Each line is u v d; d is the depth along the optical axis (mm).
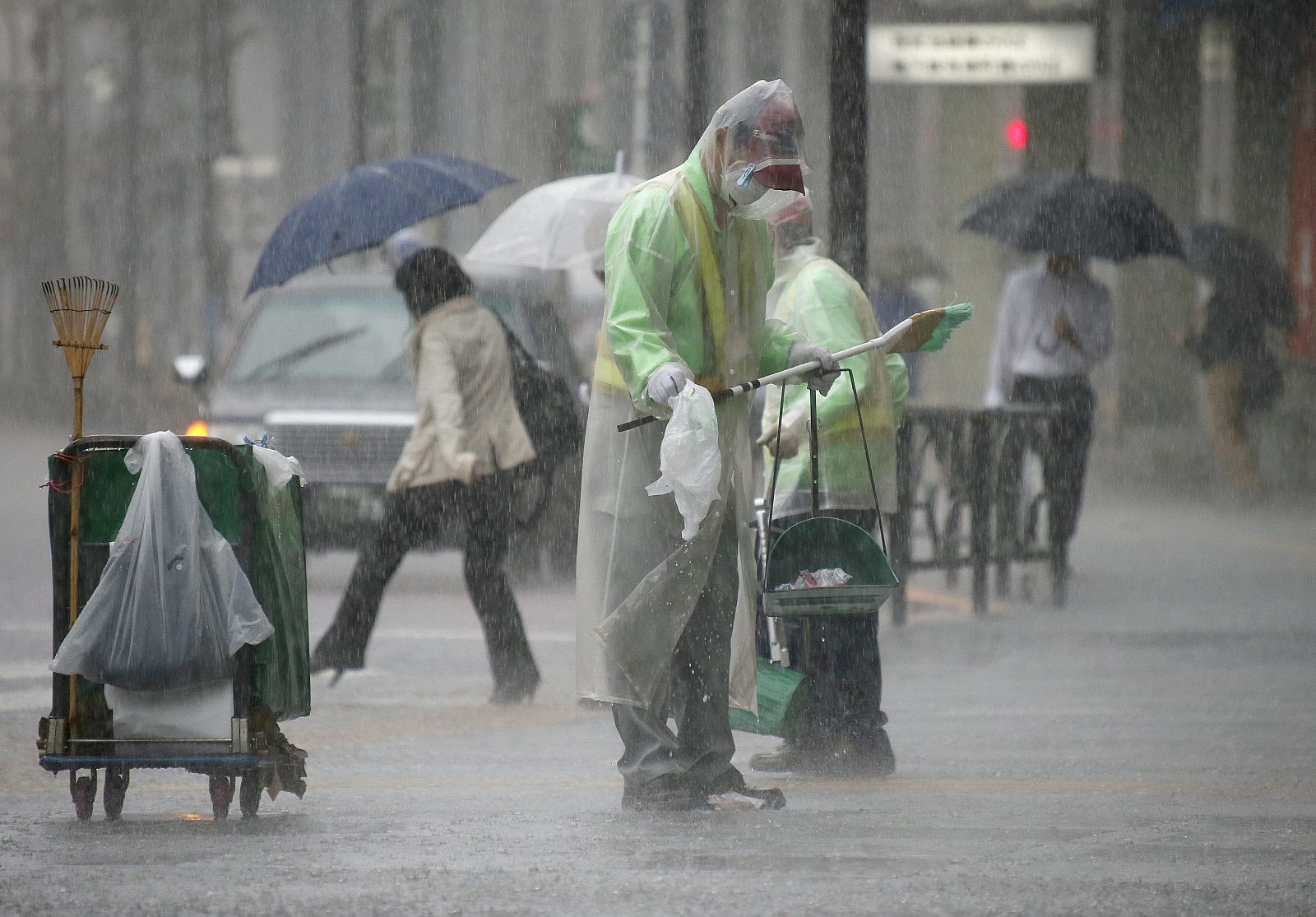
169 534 19250
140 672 19219
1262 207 76938
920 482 38812
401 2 94250
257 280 31969
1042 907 16062
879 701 23000
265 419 43219
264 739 19672
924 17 71562
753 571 20766
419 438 29703
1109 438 81000
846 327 22562
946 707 27969
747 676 20875
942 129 107688
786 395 22812
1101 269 87750
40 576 45719
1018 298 43875
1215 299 68875
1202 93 80438
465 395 29969
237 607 19375
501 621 29344
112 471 19609
